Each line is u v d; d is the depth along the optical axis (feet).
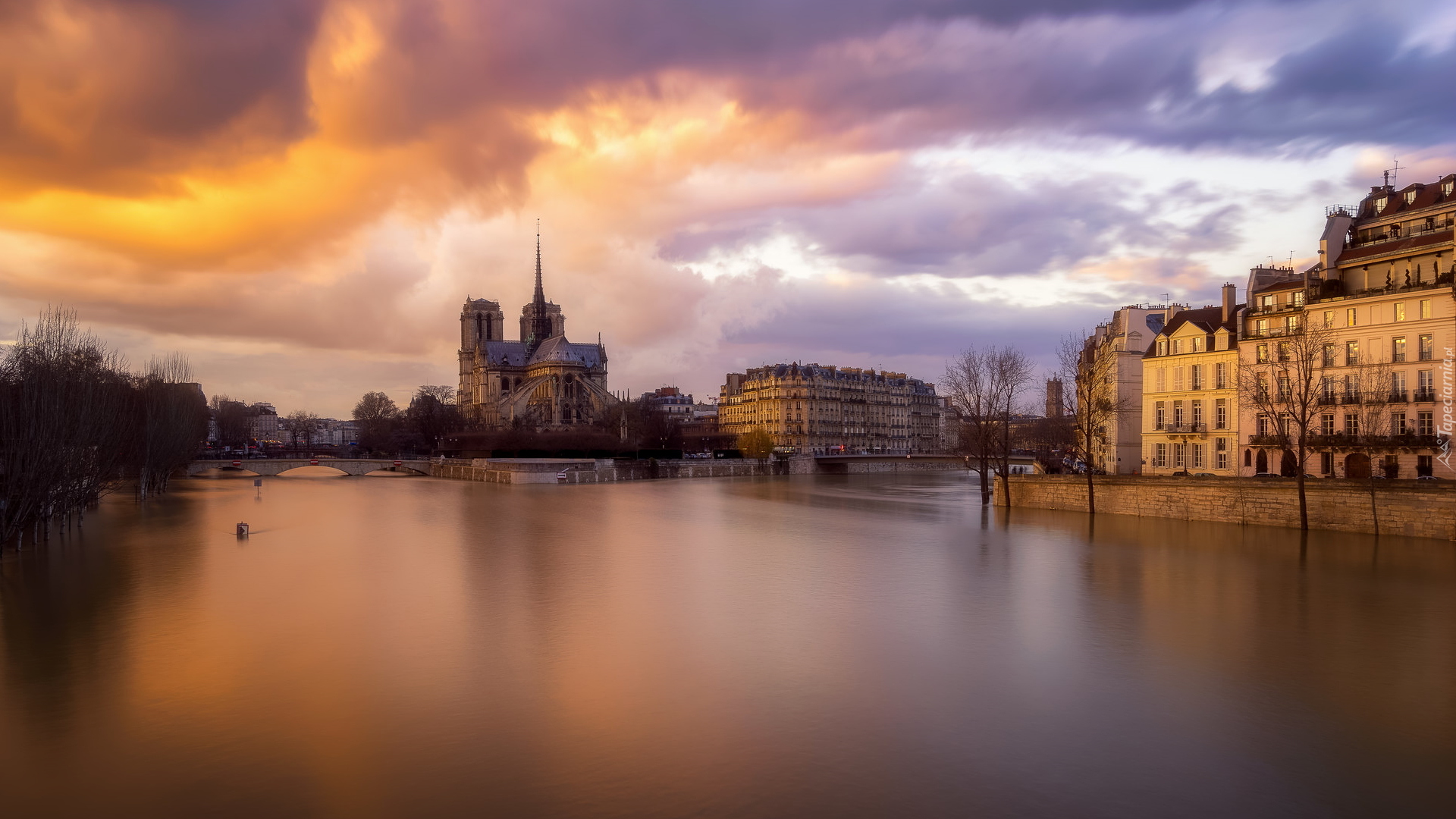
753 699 118.11
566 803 88.28
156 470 450.71
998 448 467.52
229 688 123.34
